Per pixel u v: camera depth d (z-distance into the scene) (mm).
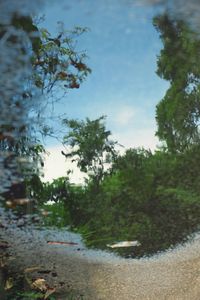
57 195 12820
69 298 5949
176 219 11258
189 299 6137
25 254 4844
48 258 6000
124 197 12570
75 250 7469
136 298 6340
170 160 12961
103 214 12656
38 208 4660
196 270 7223
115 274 7270
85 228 10703
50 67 3436
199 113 14578
